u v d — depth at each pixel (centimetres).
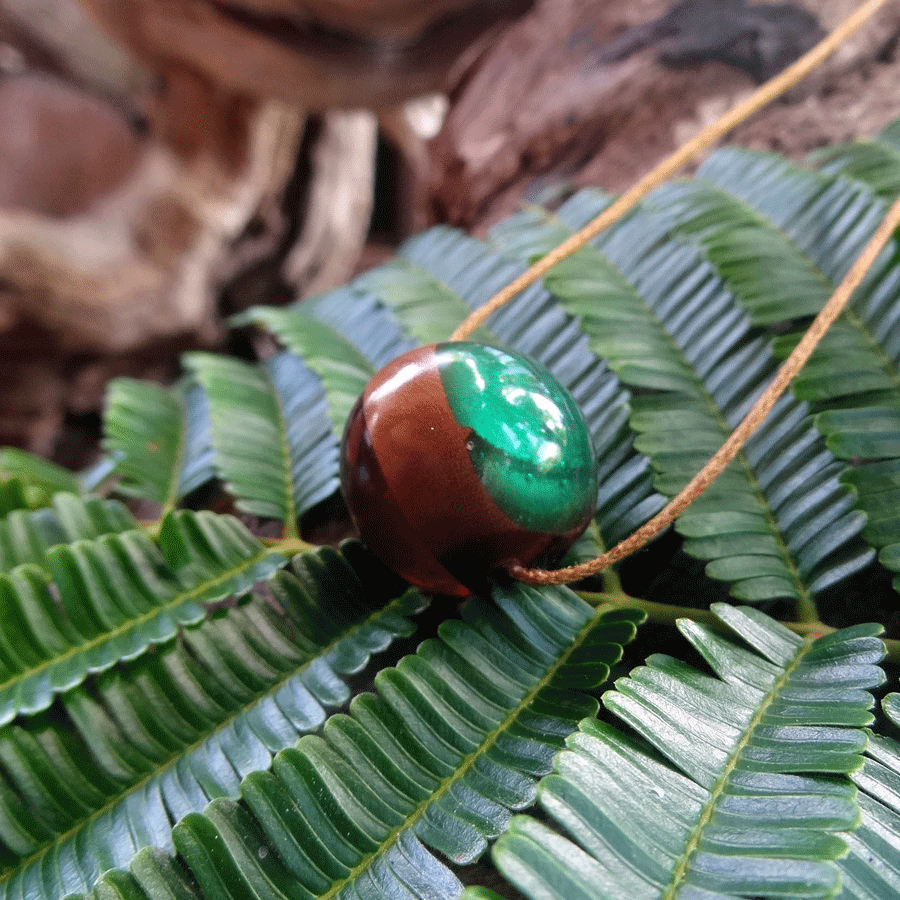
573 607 8
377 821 7
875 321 10
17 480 11
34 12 40
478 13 29
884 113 15
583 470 8
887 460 9
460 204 20
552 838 6
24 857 7
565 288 11
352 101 32
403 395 8
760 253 11
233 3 28
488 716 7
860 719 7
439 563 8
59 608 9
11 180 38
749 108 9
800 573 8
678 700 7
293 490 10
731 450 8
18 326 33
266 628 9
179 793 8
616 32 20
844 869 6
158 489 11
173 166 37
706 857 6
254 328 40
